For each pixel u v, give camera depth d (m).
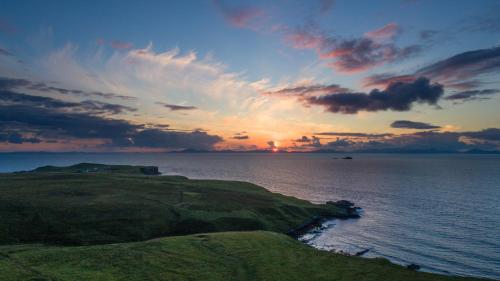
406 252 80.12
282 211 111.50
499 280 62.41
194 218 89.25
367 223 111.12
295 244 66.12
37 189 106.94
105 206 88.50
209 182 161.12
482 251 80.81
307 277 49.12
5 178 134.50
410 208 140.12
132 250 52.97
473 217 121.50
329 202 141.25
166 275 44.94
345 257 59.84
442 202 156.38
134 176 161.62
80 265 44.56
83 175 151.88
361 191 199.75
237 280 46.34
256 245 61.75
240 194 130.62
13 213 75.81
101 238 71.69
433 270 68.00
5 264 42.22
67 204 87.00
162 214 89.12
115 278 41.81
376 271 52.91
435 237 93.88
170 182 146.62
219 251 56.97
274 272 50.12
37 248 55.50
